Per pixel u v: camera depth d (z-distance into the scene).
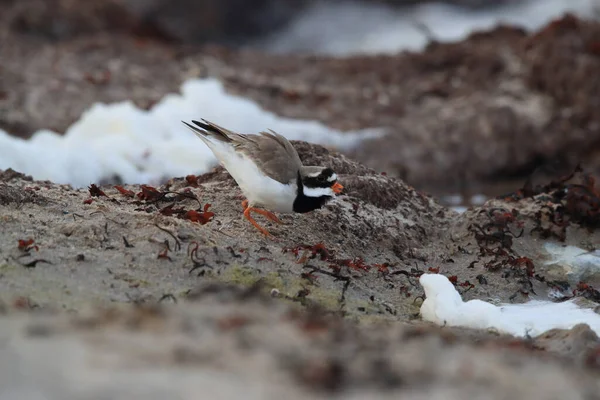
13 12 27.73
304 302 9.84
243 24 35.31
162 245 10.17
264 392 6.14
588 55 22.81
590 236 12.99
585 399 6.75
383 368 6.84
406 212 13.08
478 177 21.06
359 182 12.90
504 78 24.16
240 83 23.69
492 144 21.39
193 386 6.09
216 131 10.98
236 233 11.09
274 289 9.89
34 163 15.59
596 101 22.12
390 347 7.58
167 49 26.44
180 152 17.59
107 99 21.36
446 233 13.01
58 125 19.84
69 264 9.57
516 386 6.73
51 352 6.52
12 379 6.04
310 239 11.49
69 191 11.84
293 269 10.47
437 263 12.11
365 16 35.81
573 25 23.81
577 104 22.34
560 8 34.50
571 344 9.13
